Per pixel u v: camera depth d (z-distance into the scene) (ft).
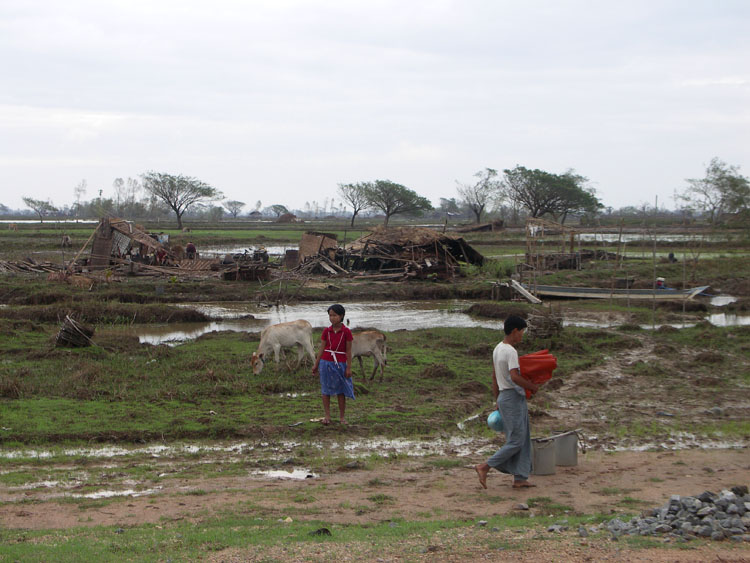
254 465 32.40
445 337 70.64
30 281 122.01
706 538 19.40
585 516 23.09
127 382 47.60
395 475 30.35
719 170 232.12
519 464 27.25
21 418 39.04
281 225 415.03
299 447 35.45
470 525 21.91
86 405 42.11
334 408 42.09
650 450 34.91
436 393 46.80
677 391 48.80
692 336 71.41
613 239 248.73
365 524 22.85
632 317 91.50
